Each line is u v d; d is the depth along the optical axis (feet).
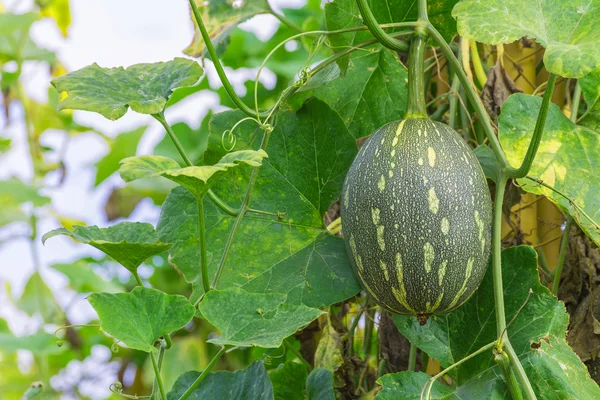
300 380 6.69
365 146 5.90
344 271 6.26
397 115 6.66
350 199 5.82
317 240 6.37
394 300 5.78
